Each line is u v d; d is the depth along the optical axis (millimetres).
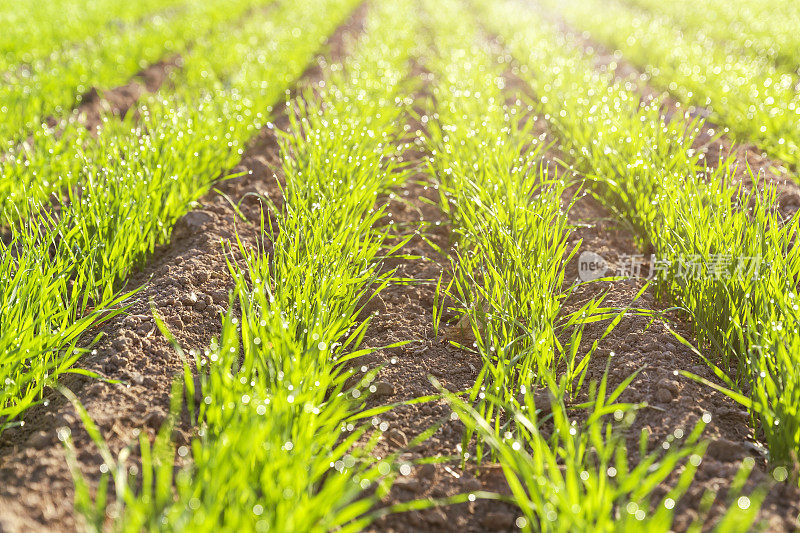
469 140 5633
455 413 2963
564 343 3656
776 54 10211
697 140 6363
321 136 5535
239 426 2373
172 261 4344
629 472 2650
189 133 5621
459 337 3721
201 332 3621
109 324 3654
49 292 3381
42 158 5219
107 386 3055
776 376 2830
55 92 7648
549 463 2260
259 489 2266
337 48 12367
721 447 2734
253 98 7406
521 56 10305
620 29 12523
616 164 5020
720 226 3770
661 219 4273
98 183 4625
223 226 4898
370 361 3496
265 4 19891
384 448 2869
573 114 6230
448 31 13242
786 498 2480
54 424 2789
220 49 10742
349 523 2465
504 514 2547
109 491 2463
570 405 3129
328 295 3391
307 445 2430
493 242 4109
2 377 2850
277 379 2686
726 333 3395
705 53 10250
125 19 14914
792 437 2598
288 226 4137
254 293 3238
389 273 4363
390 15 15102
